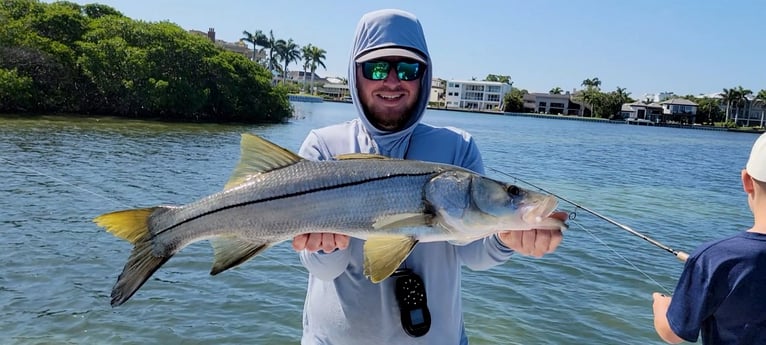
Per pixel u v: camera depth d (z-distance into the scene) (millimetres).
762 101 127125
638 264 10578
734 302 2715
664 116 135125
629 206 17453
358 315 3023
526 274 9609
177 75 48844
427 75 3193
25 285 8164
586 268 10102
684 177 26688
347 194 2783
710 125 132500
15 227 11078
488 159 29609
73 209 12883
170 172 19750
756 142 2941
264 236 2850
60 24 46500
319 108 95938
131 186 16578
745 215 16859
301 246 2836
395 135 3182
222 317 7449
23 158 20719
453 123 71875
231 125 48031
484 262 3047
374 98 3125
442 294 3057
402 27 3129
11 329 6828
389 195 2775
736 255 2730
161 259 2871
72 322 7078
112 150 25047
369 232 2777
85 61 44344
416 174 2797
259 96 55812
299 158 2877
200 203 2875
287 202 2805
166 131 37469
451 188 2756
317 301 3166
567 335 7352
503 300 8430
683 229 14352
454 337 3127
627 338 7320
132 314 7387
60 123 36781
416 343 2984
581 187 21125
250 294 8211
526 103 153875
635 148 47812
